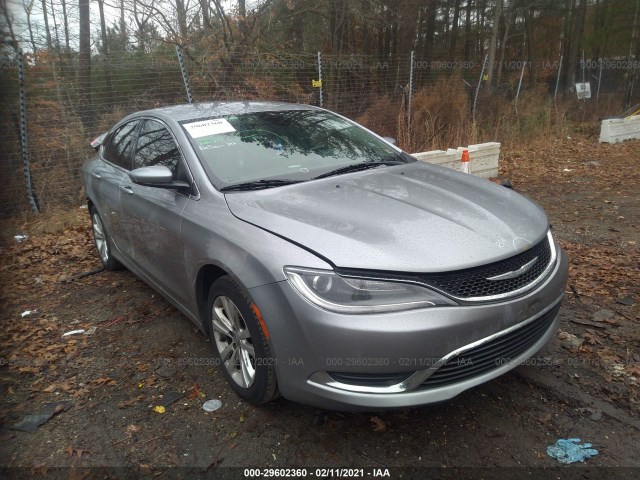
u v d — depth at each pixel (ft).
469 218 9.08
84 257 19.19
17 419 9.66
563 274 9.50
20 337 12.91
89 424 9.43
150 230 11.94
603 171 30.89
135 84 32.30
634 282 14.47
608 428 8.72
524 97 52.39
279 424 9.12
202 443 8.77
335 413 9.35
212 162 10.96
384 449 8.44
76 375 11.10
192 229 10.16
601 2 83.35
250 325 8.61
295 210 9.26
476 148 28.17
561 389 9.75
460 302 7.74
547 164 33.83
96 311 14.26
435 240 8.25
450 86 41.04
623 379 10.00
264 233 8.76
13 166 25.68
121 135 15.03
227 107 13.39
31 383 10.90
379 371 7.55
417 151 34.88
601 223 20.51
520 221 9.45
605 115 56.34
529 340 8.83
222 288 9.27
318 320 7.61
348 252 7.89
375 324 7.43
